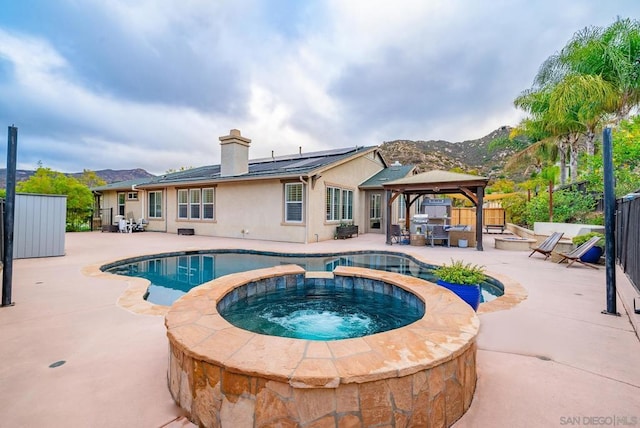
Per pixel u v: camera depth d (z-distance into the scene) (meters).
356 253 10.99
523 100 18.45
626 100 13.90
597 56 13.70
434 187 11.82
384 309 5.26
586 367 3.01
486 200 23.53
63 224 9.45
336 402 1.94
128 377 2.82
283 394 1.96
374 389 1.98
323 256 10.43
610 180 4.50
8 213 4.75
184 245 12.10
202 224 16.52
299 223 13.36
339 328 4.54
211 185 16.20
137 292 5.54
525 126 21.12
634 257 5.80
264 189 14.40
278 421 1.97
